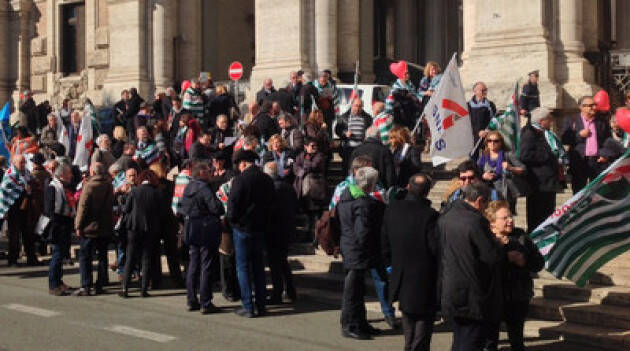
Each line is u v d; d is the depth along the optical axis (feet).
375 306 32.27
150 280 37.63
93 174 37.60
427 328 23.00
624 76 54.60
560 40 51.55
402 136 35.53
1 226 44.65
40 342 26.48
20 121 69.26
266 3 66.08
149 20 78.74
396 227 23.24
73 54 89.45
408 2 99.40
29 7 94.22
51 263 36.14
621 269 29.86
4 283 39.45
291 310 32.22
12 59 96.17
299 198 40.29
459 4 106.42
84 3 88.12
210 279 31.86
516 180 30.40
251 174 30.96
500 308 20.49
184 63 80.48
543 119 31.24
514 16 51.37
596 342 25.11
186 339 27.07
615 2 91.20
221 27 87.10
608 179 23.81
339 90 62.23
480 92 41.16
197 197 31.55
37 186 45.06
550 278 30.81
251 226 30.83
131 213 34.94
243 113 65.26
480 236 20.25
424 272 22.84
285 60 64.85
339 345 26.27
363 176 27.43
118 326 29.14
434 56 101.35
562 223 24.62
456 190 26.89
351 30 67.72
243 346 26.04
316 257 38.91
